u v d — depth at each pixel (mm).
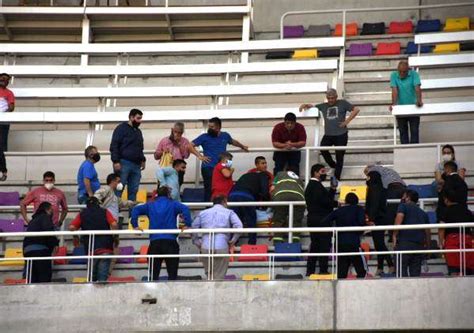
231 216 51906
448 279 48812
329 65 68562
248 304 49594
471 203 57844
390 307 48938
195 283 49906
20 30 78000
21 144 68000
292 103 68625
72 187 63719
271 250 55344
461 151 61125
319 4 79438
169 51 73062
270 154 64125
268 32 79375
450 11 78188
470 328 48438
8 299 50469
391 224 54094
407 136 63406
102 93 68438
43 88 68688
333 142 61938
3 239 58375
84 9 76438
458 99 67062
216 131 60188
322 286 49406
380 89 69812
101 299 50250
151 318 49906
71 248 58094
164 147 59688
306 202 53219
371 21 78688
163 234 51156
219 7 75938
